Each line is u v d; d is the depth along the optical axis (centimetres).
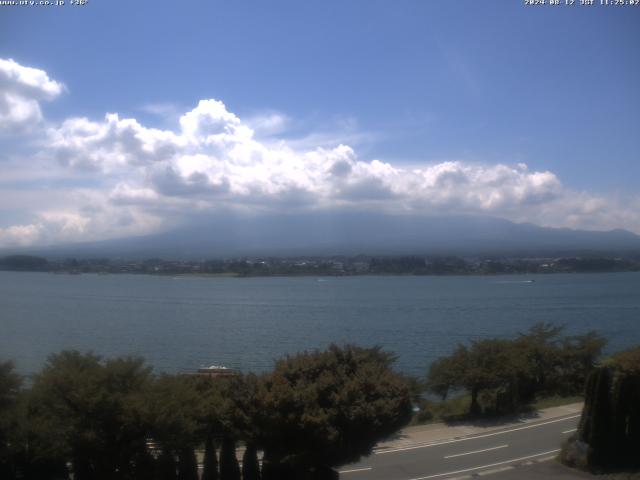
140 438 2080
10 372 2231
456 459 2719
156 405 2055
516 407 3744
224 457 2172
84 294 18850
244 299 17288
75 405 2086
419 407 3784
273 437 2084
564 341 4566
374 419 2145
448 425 3431
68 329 9688
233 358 6894
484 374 3666
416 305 15112
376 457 2794
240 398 2158
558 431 3169
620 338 8125
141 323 10869
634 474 2191
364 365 2427
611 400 2362
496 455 2753
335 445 2089
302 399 2098
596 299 16300
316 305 15300
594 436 2355
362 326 10406
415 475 2484
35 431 2005
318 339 8762
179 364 6450
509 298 17125
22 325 10181
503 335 8938
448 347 7700
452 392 4469
